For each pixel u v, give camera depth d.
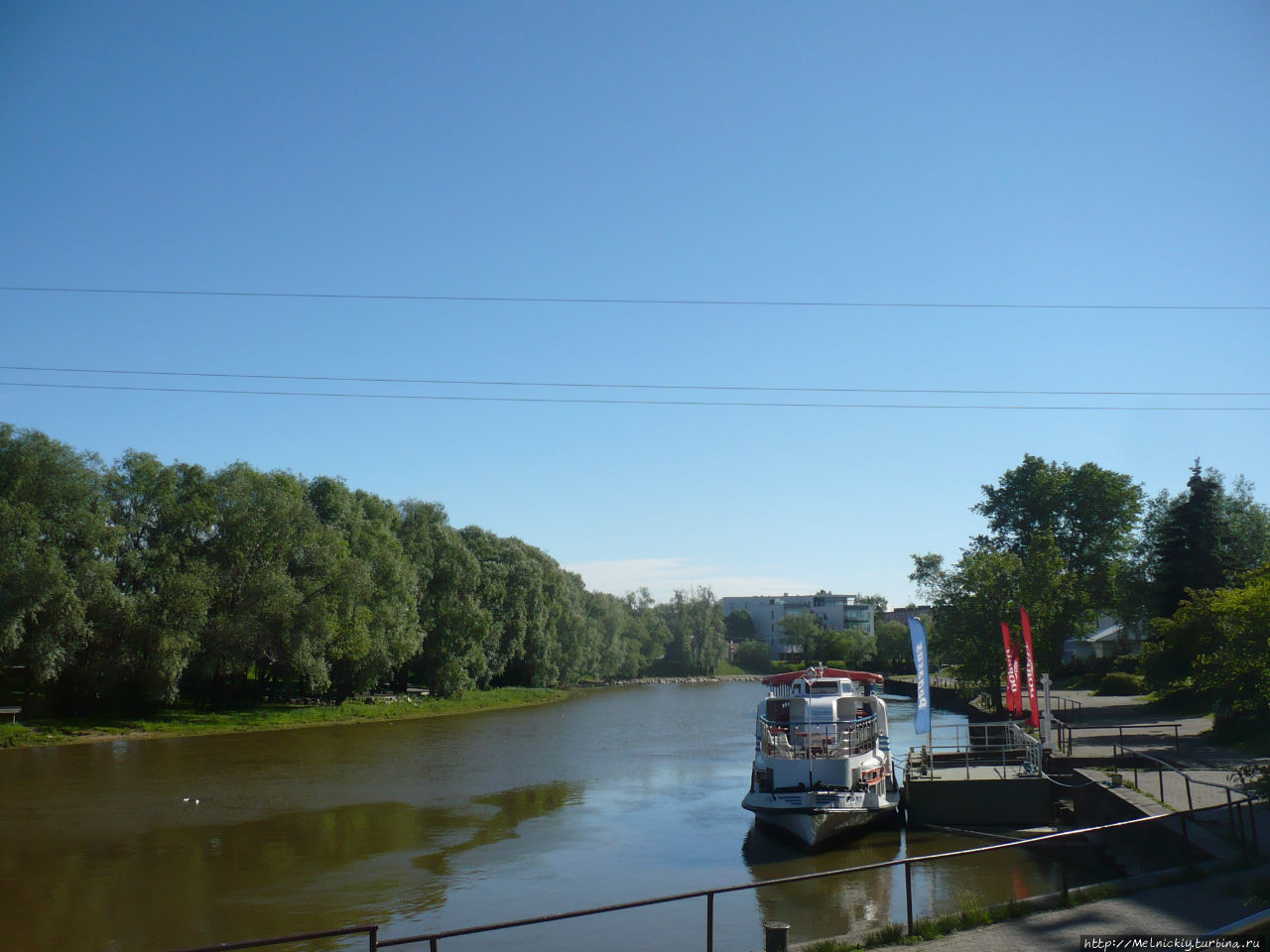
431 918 22.09
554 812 35.47
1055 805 30.48
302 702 76.19
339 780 42.66
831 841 28.67
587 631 117.25
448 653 86.62
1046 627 59.22
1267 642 32.09
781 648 196.62
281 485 72.19
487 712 83.69
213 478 67.50
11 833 31.28
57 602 54.09
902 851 28.41
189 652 60.75
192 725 62.31
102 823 32.91
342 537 73.50
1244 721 36.12
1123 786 26.70
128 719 62.03
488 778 43.66
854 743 32.62
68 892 24.22
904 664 136.62
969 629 59.91
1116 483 75.25
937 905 22.11
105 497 62.16
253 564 66.12
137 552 62.28
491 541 104.19
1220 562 61.62
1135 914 14.70
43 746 53.75
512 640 98.88
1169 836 20.45
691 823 33.44
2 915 22.25
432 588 87.94
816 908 22.34
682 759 50.97
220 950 10.38
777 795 30.08
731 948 19.38
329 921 21.84
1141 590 75.81
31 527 53.72
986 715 63.47
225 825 32.78
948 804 30.98
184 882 25.38
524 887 24.95
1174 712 50.09
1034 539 62.78
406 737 61.31
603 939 20.22
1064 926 14.30
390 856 28.39
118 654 59.19
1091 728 43.38
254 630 63.25
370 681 74.19
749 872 26.30
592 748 55.78
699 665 159.38
